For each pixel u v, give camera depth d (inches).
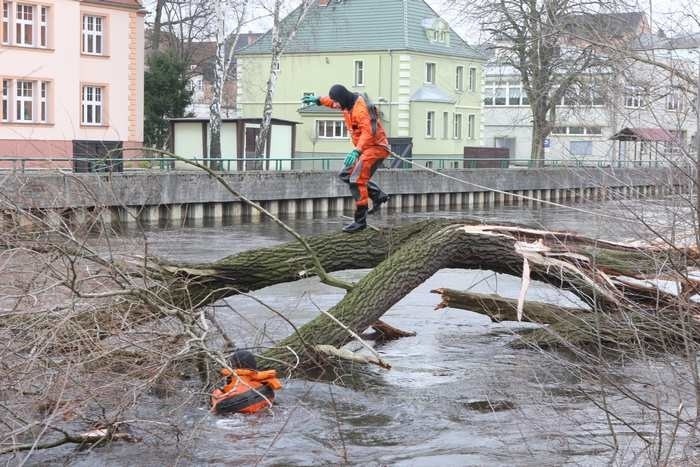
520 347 472.1
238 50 2388.0
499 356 453.7
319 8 1743.4
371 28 2228.1
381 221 1331.2
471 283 688.4
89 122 1686.8
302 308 560.4
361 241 438.9
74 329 310.8
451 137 2292.1
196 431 321.7
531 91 1050.1
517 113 2372.0
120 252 364.8
